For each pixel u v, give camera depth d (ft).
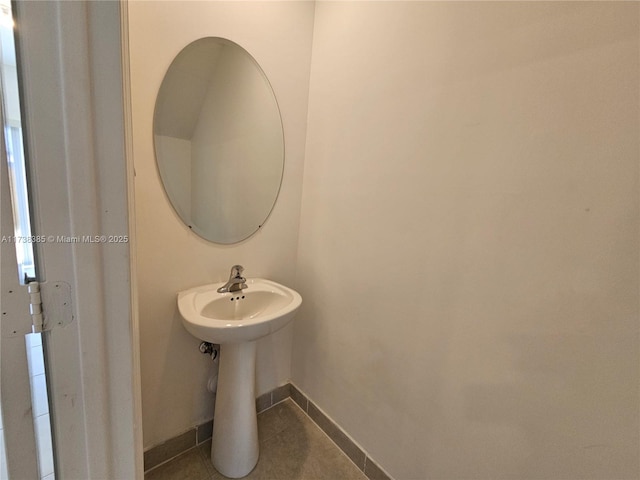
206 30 3.64
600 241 2.19
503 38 2.57
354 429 4.45
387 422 3.94
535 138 2.45
